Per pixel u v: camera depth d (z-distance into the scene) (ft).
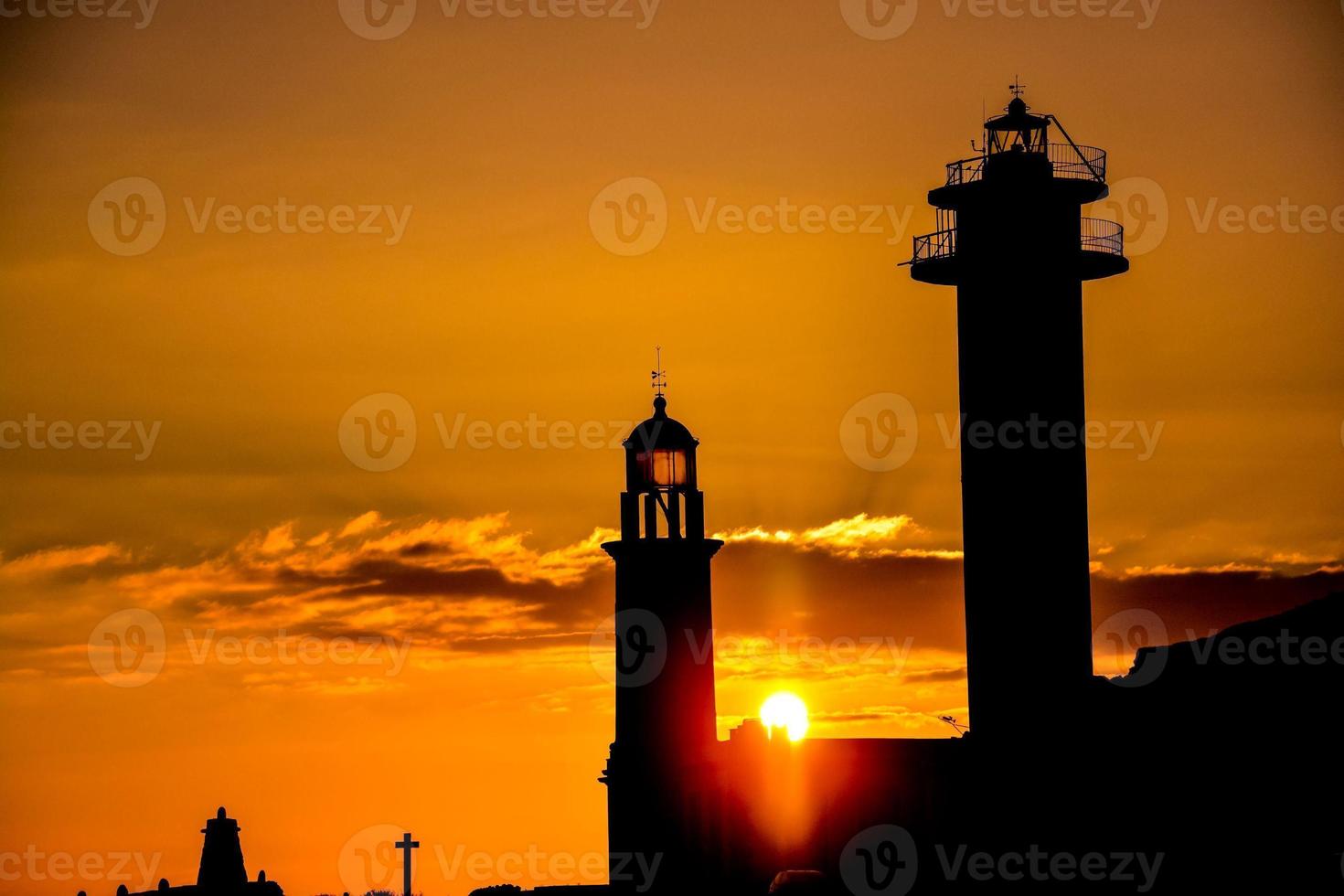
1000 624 581.12
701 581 574.97
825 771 549.54
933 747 544.21
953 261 593.83
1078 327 593.42
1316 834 503.61
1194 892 511.40
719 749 565.94
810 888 526.57
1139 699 551.59
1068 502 584.40
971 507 588.91
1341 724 516.73
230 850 573.33
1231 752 522.88
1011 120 601.21
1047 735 545.85
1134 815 527.40
